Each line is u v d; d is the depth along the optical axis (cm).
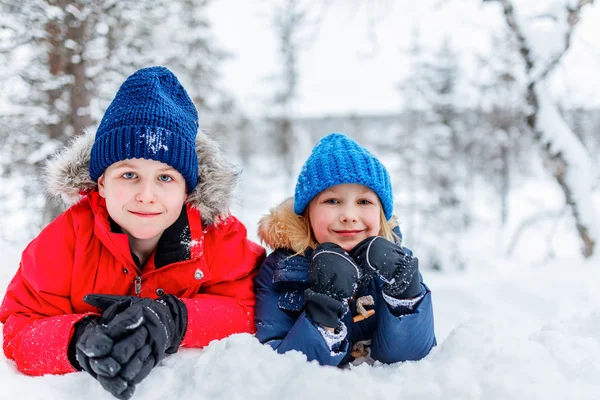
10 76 636
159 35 873
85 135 177
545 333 148
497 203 2259
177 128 153
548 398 112
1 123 676
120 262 159
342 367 161
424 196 1658
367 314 158
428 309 155
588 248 514
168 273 163
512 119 1052
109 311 126
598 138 1373
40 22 589
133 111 149
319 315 143
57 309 155
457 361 130
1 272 242
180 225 163
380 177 174
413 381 124
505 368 121
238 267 172
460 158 1806
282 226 178
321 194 173
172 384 130
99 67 670
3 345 147
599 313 166
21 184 681
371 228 172
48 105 700
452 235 1531
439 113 1706
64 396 128
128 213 147
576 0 470
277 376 124
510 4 498
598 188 617
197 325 146
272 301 165
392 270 149
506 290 337
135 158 147
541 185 2583
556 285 340
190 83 1314
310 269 155
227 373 125
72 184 166
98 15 616
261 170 2427
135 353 114
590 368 127
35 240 163
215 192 167
